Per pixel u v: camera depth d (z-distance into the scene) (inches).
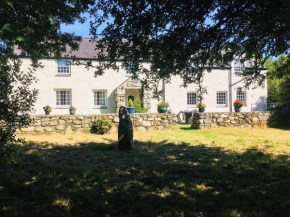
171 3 124.3
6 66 140.2
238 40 170.2
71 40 171.3
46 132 359.9
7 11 87.7
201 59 161.9
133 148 267.6
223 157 220.7
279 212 118.2
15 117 166.6
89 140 319.6
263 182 159.6
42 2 116.7
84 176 167.9
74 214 117.4
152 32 135.3
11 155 210.8
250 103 716.0
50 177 162.4
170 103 662.5
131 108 494.9
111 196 136.1
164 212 119.2
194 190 145.7
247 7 131.1
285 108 669.3
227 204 127.3
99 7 128.4
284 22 143.9
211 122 449.4
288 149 255.1
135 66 148.6
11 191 141.9
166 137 347.9
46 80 597.3
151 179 163.5
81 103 625.3
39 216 114.3
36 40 131.8
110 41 132.3
